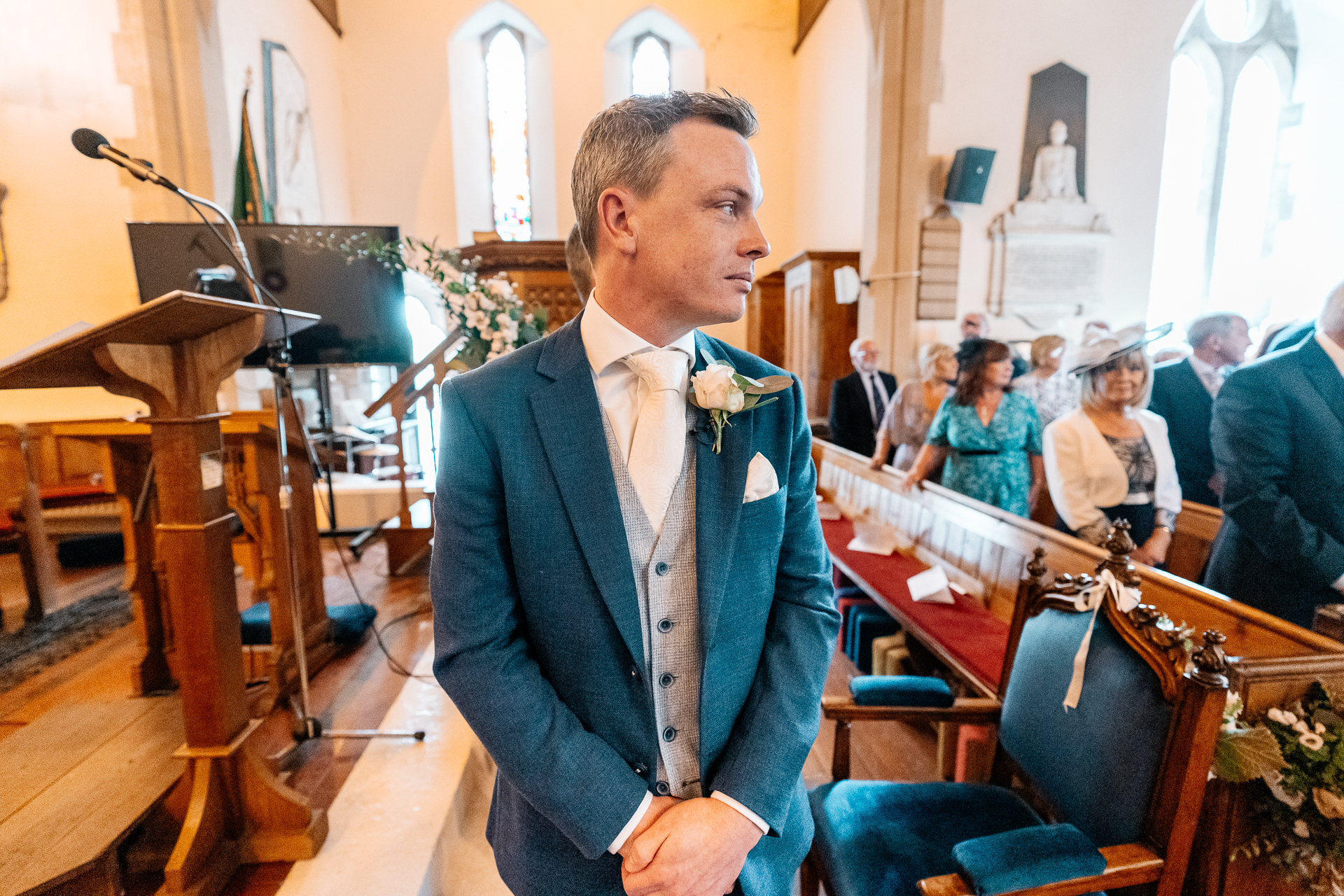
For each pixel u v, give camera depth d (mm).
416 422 7156
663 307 733
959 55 4234
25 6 4035
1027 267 4434
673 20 7711
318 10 6957
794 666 850
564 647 771
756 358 930
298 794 1464
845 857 1253
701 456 785
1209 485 2756
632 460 772
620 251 719
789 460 862
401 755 1844
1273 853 1235
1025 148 4340
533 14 7809
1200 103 3996
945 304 4512
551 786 714
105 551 3871
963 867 1003
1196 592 1589
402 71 7703
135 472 2045
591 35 7891
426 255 2879
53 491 3682
